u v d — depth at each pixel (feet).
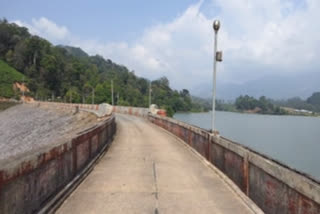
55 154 15.21
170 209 14.70
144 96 341.00
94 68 468.34
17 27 464.65
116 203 15.39
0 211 9.63
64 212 13.98
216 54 27.63
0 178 9.62
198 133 31.68
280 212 12.03
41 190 13.24
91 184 18.93
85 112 116.67
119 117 103.65
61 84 400.67
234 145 18.97
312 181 10.08
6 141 120.26
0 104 290.15
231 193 17.44
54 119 145.89
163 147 36.52
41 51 412.36
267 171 13.34
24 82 355.77
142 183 19.38
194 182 19.85
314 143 116.47
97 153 28.89
